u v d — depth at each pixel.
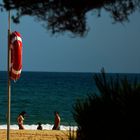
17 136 33.38
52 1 11.54
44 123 78.75
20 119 49.12
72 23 11.67
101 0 11.46
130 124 11.17
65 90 159.88
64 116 90.31
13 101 121.12
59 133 35.41
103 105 11.49
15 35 22.81
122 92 11.50
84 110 11.77
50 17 11.62
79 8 11.53
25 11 11.60
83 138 11.64
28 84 196.88
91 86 185.75
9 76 23.02
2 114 93.44
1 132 35.09
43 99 127.50
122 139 11.19
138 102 11.30
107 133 11.30
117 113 11.30
